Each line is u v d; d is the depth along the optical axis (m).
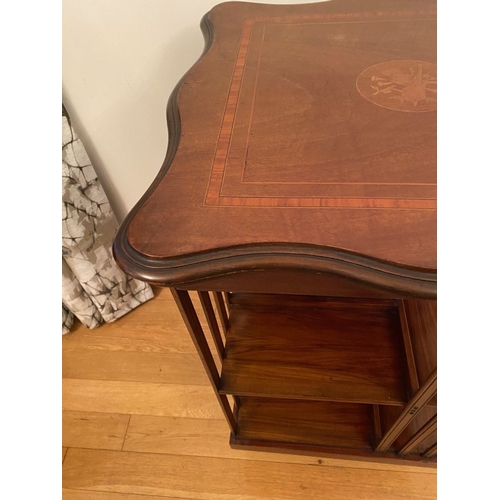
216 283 0.51
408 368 0.73
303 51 0.70
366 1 0.78
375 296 0.51
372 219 0.47
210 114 0.61
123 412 1.14
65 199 1.03
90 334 1.31
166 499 1.00
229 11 0.80
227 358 0.81
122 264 0.47
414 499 0.96
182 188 0.52
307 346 0.81
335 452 0.99
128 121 1.04
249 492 1.00
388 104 0.60
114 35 0.88
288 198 0.50
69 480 1.04
